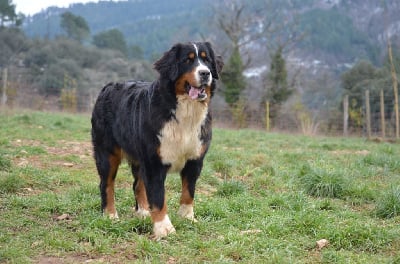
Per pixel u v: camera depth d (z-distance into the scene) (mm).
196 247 4828
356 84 26062
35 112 19656
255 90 33781
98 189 7102
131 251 4699
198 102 5223
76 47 45562
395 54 26359
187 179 5633
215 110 24812
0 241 4922
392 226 5559
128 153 5801
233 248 4695
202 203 6324
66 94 26266
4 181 7016
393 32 26297
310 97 34125
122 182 8031
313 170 8000
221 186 7344
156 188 5262
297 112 24438
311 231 5309
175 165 5391
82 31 57781
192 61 5234
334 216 5980
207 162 9688
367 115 20250
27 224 5543
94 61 44906
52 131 13766
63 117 17922
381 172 9500
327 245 4918
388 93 23453
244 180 8555
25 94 26719
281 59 30891
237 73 29672
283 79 30500
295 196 6957
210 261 4461
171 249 4715
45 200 6379
